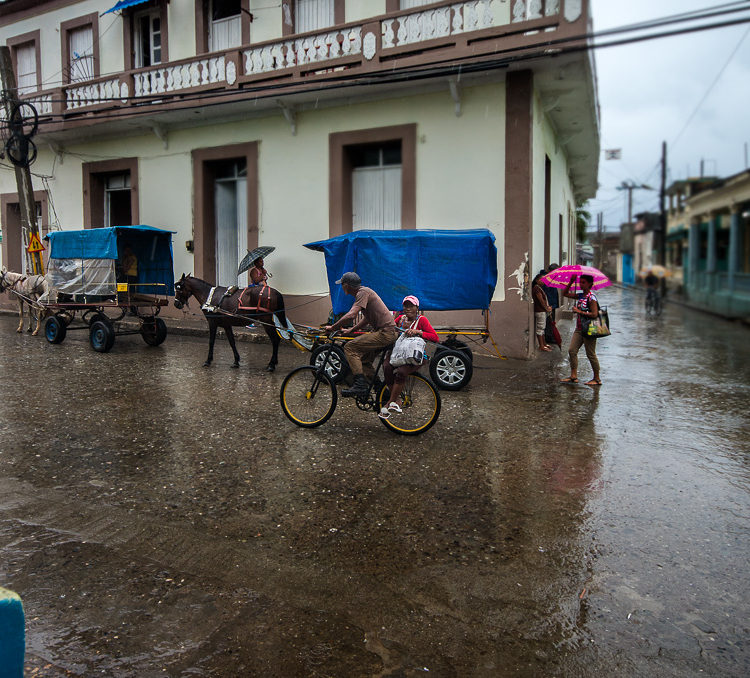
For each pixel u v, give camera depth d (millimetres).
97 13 16406
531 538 4352
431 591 3666
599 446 6465
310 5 13367
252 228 14227
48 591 3604
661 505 4945
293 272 13789
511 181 11461
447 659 3057
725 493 5211
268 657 3049
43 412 7402
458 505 4906
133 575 3807
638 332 18484
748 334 18375
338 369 8875
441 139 12023
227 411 7594
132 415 7359
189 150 14961
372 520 4625
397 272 9094
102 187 17109
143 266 13039
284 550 4152
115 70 16281
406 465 5801
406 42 11430
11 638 1976
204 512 4734
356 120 12805
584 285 9500
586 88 12102
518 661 3041
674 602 3570
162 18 15297
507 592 3660
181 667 2963
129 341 13289
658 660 3049
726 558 4086
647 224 50906
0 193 19094
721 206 30266
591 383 9609
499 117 11477
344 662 3023
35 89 17906
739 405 8430
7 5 17859
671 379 10297
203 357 11445
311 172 13398
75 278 11820
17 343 12617
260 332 13734
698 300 33250
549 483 5395
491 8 10820
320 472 5590
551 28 10367
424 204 12258
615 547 4230
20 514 4648
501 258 11664
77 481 5316
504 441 6574
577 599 3592
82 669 2934
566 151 18672
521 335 11602
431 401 6594
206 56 13453
